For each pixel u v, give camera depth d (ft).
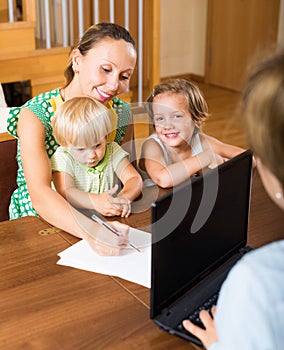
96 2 12.94
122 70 5.17
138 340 3.22
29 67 11.71
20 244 4.32
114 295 3.67
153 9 12.71
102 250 4.16
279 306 2.30
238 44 18.22
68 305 3.55
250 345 2.29
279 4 16.93
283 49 2.34
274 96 2.19
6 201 6.01
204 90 18.88
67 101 4.90
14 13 12.32
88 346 3.18
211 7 18.72
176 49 19.63
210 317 3.15
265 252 2.44
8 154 5.92
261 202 5.07
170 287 3.32
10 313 3.47
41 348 3.16
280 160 2.26
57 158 5.08
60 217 4.55
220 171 3.54
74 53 5.27
